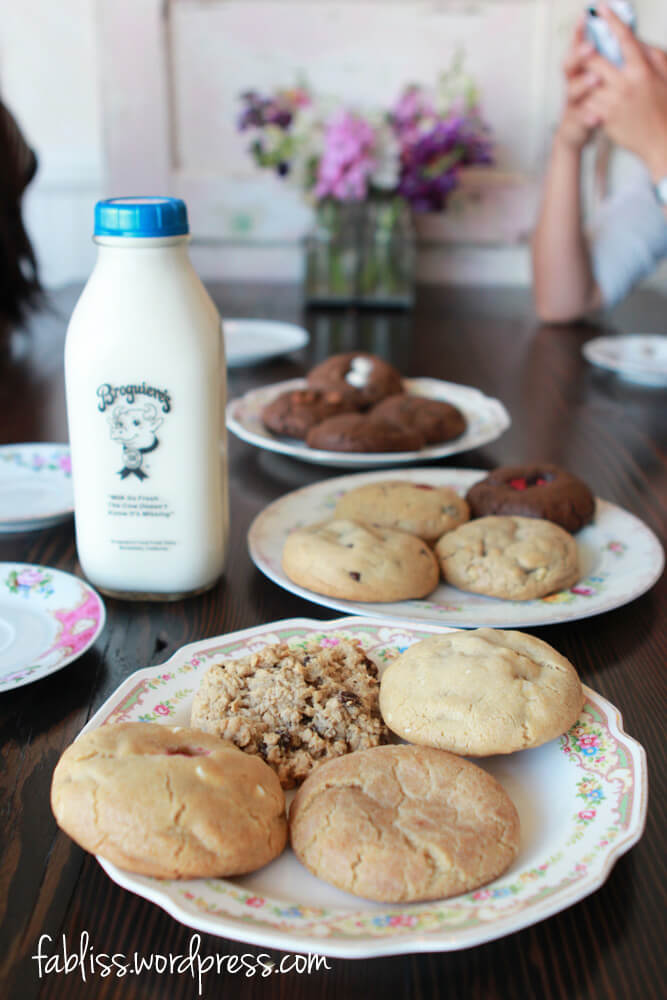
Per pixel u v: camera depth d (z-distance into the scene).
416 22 2.15
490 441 1.09
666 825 0.48
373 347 1.62
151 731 0.47
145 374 0.64
